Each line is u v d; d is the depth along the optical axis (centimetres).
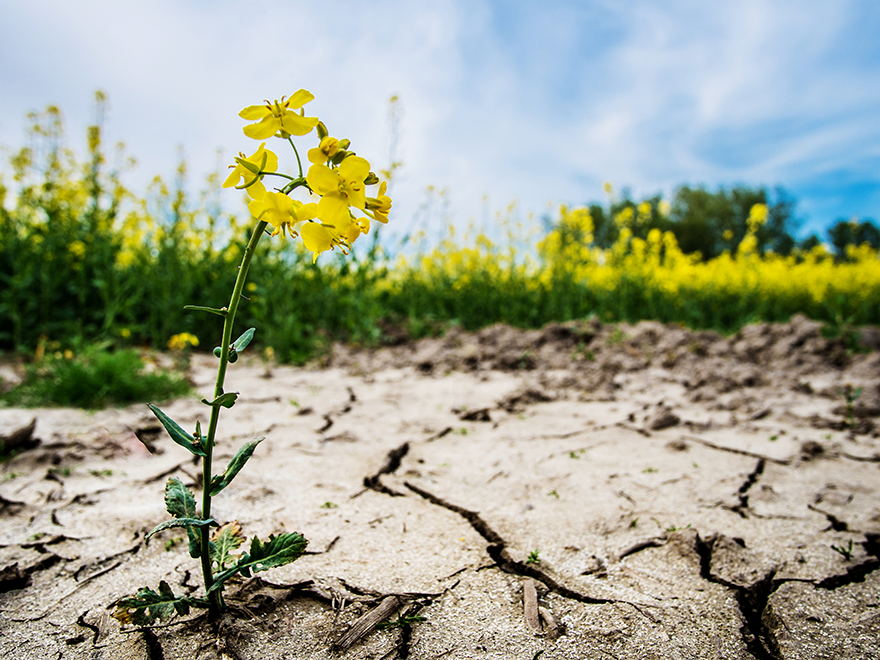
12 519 30
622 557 27
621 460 40
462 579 25
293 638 21
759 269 143
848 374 69
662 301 115
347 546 27
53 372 58
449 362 76
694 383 64
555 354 78
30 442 40
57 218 84
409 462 40
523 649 21
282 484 35
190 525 19
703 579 25
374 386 65
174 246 86
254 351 85
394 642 21
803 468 39
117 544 27
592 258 122
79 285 81
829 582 25
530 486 35
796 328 81
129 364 56
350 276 94
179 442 19
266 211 17
